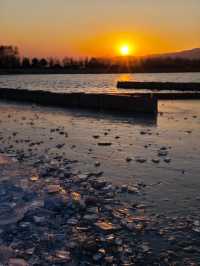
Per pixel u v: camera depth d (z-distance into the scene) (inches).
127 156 450.6
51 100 1331.2
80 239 219.3
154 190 315.3
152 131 668.7
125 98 1049.5
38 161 410.9
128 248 210.2
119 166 399.5
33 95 1445.6
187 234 229.1
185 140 568.4
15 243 207.8
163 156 450.6
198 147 508.1
